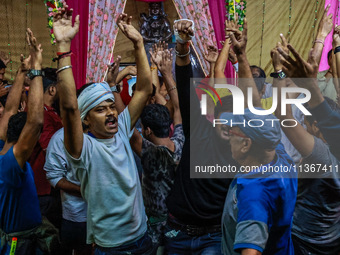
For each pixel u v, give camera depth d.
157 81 4.38
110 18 6.96
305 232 2.66
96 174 2.63
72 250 3.62
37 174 3.65
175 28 2.73
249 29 8.31
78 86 6.88
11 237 2.93
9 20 8.24
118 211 2.65
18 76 3.20
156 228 3.05
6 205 2.87
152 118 2.97
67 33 2.51
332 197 2.54
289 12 8.25
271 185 1.95
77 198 3.30
